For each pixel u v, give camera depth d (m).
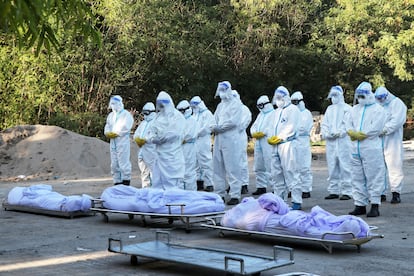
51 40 5.52
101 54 30.12
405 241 9.73
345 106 15.52
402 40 34.47
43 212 13.09
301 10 37.59
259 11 36.84
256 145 16.42
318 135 35.97
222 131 14.20
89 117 29.14
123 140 17.83
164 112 13.59
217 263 7.41
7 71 27.75
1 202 15.41
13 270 8.08
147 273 7.82
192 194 11.26
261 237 10.13
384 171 12.23
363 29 37.94
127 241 9.95
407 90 42.03
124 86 32.84
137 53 31.69
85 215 12.87
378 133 12.04
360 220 9.04
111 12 29.77
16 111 28.34
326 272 7.70
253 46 36.91
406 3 36.19
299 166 12.92
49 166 22.17
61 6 5.34
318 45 39.09
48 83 28.42
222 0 36.88
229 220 9.98
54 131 23.70
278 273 7.65
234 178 14.28
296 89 40.78
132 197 11.73
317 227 9.07
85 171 22.27
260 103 16.59
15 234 10.78
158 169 13.66
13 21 5.00
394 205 13.91
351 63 38.53
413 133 40.69
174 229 11.09
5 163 22.22
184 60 34.00
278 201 9.70
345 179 15.25
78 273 7.85
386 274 7.59
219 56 35.81
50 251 9.27
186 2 35.12
